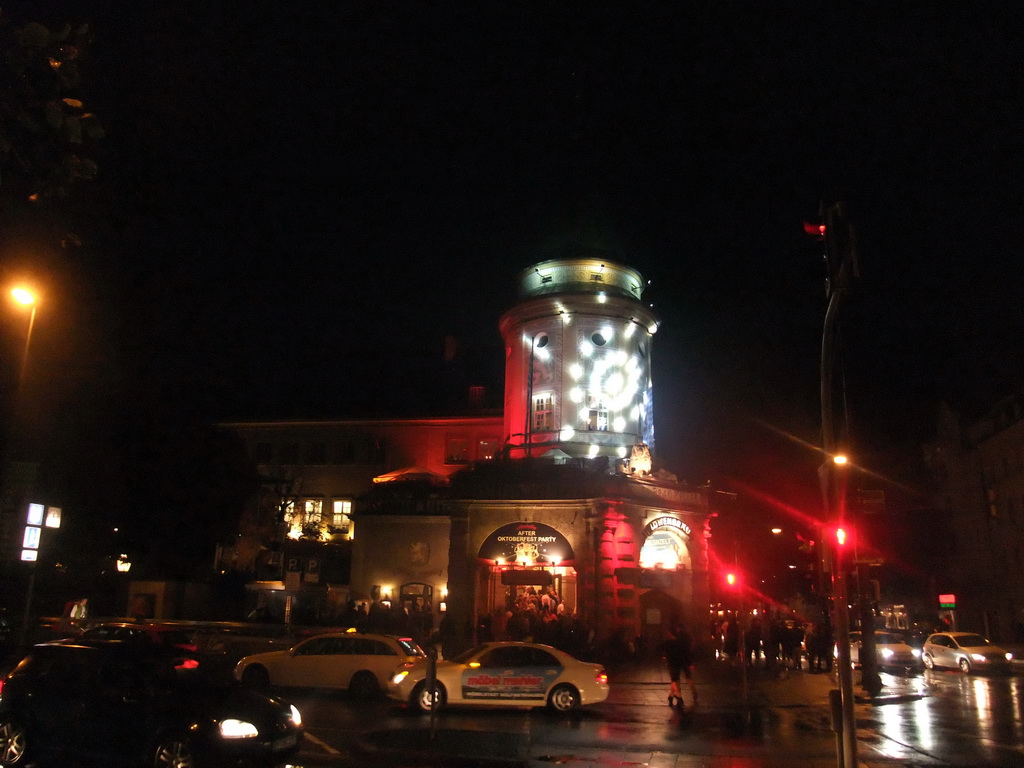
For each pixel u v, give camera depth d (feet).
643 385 136.67
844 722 36.04
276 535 161.68
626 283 140.05
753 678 95.04
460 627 111.14
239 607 137.18
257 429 178.70
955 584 188.34
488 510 116.67
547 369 132.87
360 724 57.47
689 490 124.77
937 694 85.35
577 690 65.31
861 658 81.35
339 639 72.49
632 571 110.73
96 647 43.55
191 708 39.58
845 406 78.59
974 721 65.26
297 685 70.95
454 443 171.22
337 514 170.09
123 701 40.27
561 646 96.68
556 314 134.00
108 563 141.69
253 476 150.30
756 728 60.44
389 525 124.16
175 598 130.72
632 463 119.55
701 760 48.21
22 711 41.16
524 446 129.18
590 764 46.42
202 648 91.20
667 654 69.82
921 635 139.85
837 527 38.96
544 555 113.50
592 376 130.62
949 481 193.26
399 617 103.35
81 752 39.65
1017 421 160.04
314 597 132.26
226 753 38.19
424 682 64.69
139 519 134.62
